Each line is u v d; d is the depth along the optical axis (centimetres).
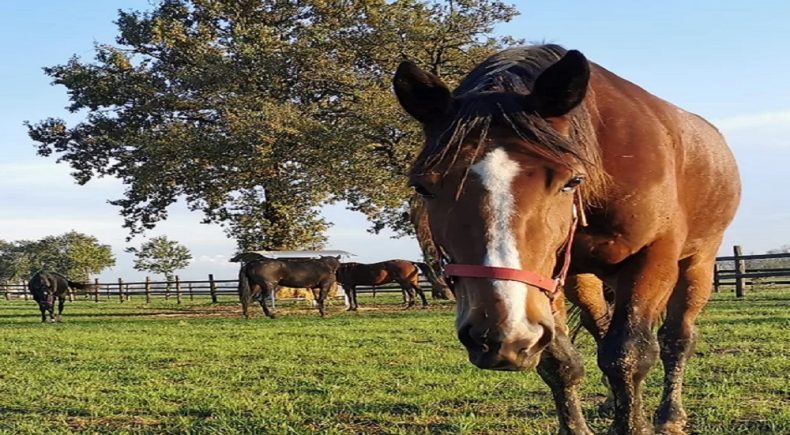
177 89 2633
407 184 306
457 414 545
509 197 272
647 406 562
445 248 286
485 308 261
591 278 453
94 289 3578
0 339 1377
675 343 501
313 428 512
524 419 515
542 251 274
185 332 1444
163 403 627
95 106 2811
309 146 2464
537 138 283
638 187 361
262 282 2047
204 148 2481
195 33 2802
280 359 935
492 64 355
